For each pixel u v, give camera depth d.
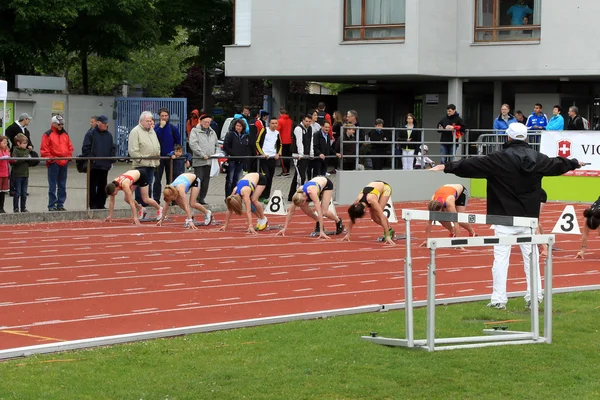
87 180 30.88
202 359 13.22
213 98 79.44
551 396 11.80
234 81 76.81
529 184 17.25
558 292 19.52
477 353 13.75
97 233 27.53
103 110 56.12
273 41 46.94
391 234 27.17
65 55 69.81
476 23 45.66
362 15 45.28
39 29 55.88
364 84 53.28
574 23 43.78
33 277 20.56
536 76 44.75
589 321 16.33
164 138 31.95
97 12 54.62
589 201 37.78
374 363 13.11
